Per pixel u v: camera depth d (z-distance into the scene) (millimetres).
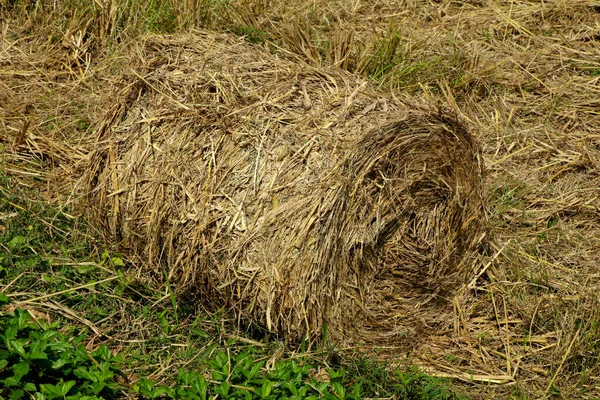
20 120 5566
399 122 4133
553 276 4711
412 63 6172
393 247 4520
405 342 4426
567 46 6504
